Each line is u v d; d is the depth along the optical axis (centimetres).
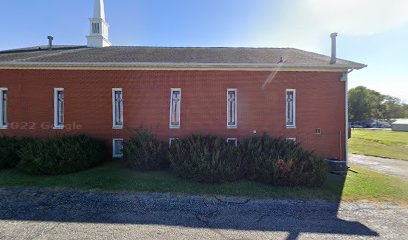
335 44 979
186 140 881
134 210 505
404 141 2227
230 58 1062
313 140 995
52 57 1039
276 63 973
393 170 1011
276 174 664
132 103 1007
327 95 994
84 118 1004
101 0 1385
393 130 4238
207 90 1006
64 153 754
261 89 1002
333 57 978
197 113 1008
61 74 1001
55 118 1003
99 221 449
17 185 651
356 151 1633
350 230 430
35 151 749
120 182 681
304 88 997
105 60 998
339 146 992
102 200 558
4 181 678
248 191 629
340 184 718
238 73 1005
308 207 541
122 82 1006
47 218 459
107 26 1440
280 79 1000
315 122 996
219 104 1005
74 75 1002
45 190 618
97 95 1005
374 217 492
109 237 387
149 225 434
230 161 722
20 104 999
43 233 398
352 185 711
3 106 1016
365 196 618
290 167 671
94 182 679
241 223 451
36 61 973
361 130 4331
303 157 732
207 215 486
